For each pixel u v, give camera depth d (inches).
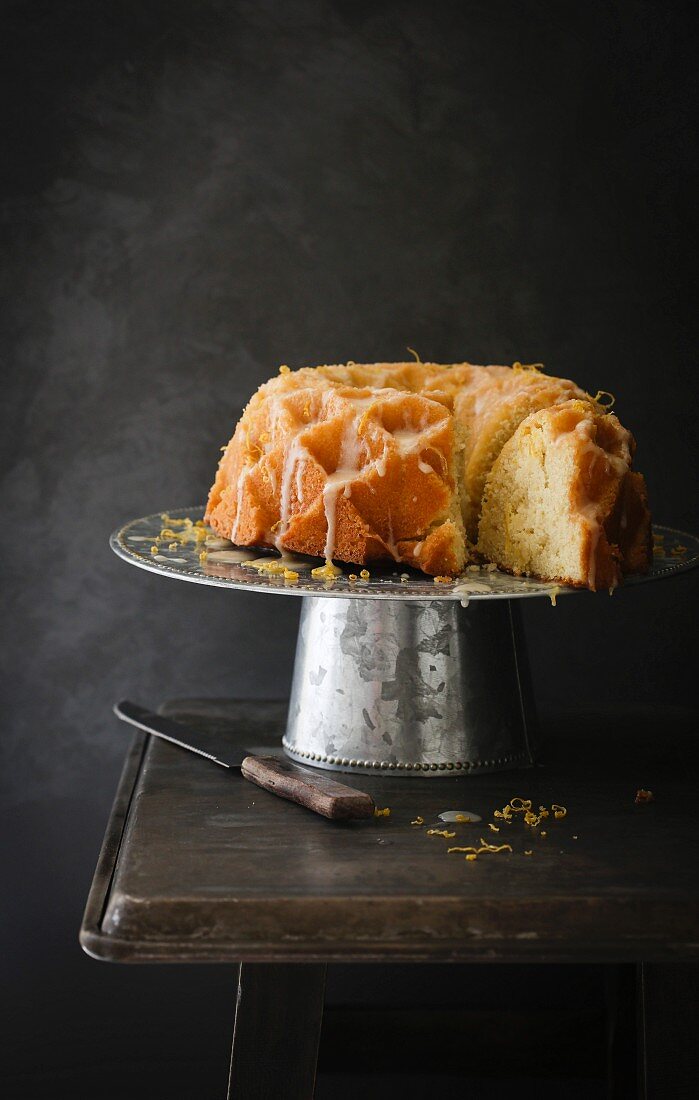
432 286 66.9
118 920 35.9
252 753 51.6
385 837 41.8
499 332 67.2
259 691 69.5
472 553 51.7
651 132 66.1
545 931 36.2
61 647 68.4
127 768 52.3
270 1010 40.7
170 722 55.2
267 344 67.1
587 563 45.1
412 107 65.7
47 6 64.7
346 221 66.4
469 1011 56.4
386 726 48.6
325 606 50.0
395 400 48.4
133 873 38.1
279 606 69.1
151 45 65.1
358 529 47.6
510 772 49.6
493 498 50.4
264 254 66.5
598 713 59.5
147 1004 63.4
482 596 42.3
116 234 66.1
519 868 38.9
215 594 68.8
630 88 65.8
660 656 69.3
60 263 66.1
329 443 48.4
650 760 51.5
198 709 60.8
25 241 65.8
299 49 65.3
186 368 67.1
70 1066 62.4
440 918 36.1
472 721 49.0
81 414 67.1
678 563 51.0
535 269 66.8
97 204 65.9
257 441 51.2
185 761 50.6
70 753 68.9
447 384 55.6
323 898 36.2
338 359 67.3
